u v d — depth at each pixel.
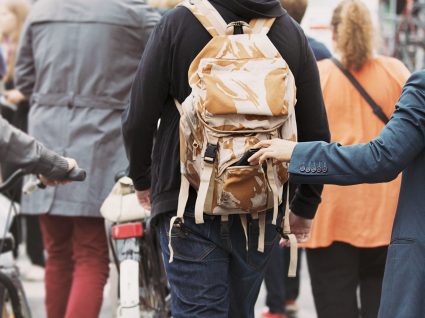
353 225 9.05
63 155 10.11
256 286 7.17
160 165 6.99
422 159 5.93
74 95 10.14
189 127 6.59
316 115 7.14
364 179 5.94
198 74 6.59
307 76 7.05
